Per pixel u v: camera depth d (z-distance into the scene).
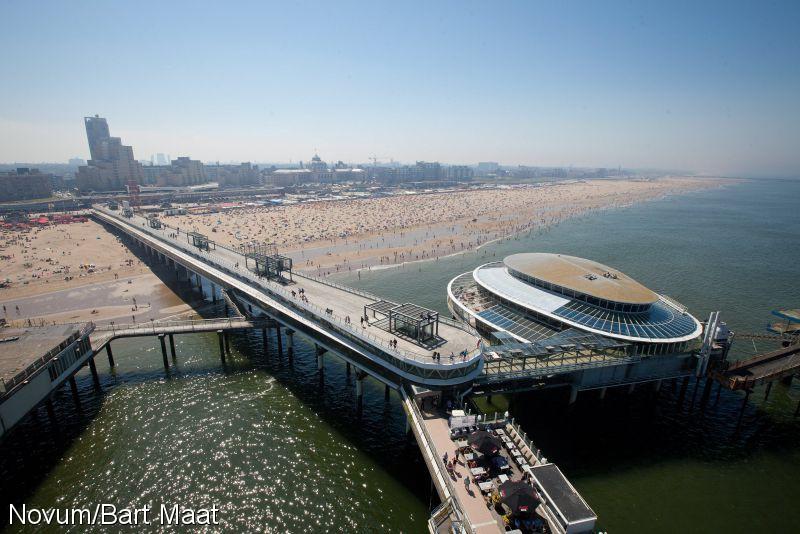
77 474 60.59
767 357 81.19
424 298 135.12
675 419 75.00
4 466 62.34
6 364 66.50
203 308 124.38
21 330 80.81
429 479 60.47
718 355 78.75
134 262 174.38
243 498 56.38
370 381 87.00
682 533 51.91
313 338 83.75
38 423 72.69
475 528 42.84
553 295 91.88
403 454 65.50
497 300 98.38
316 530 51.59
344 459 64.00
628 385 80.62
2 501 55.84
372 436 69.56
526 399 79.56
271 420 73.25
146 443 67.12
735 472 62.78
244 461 63.22
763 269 175.50
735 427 73.00
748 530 52.88
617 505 56.03
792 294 143.38
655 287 150.38
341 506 55.22
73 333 78.88
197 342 104.06
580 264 102.81
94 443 67.25
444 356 65.00
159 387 83.75
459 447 54.03
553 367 72.50
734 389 72.62
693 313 125.19
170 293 137.25
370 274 165.00
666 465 63.81
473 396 68.56
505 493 43.84
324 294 94.00
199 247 141.50
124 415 74.56
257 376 88.44
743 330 111.88
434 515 45.91
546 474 48.06
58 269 160.62
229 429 70.69
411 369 63.50
